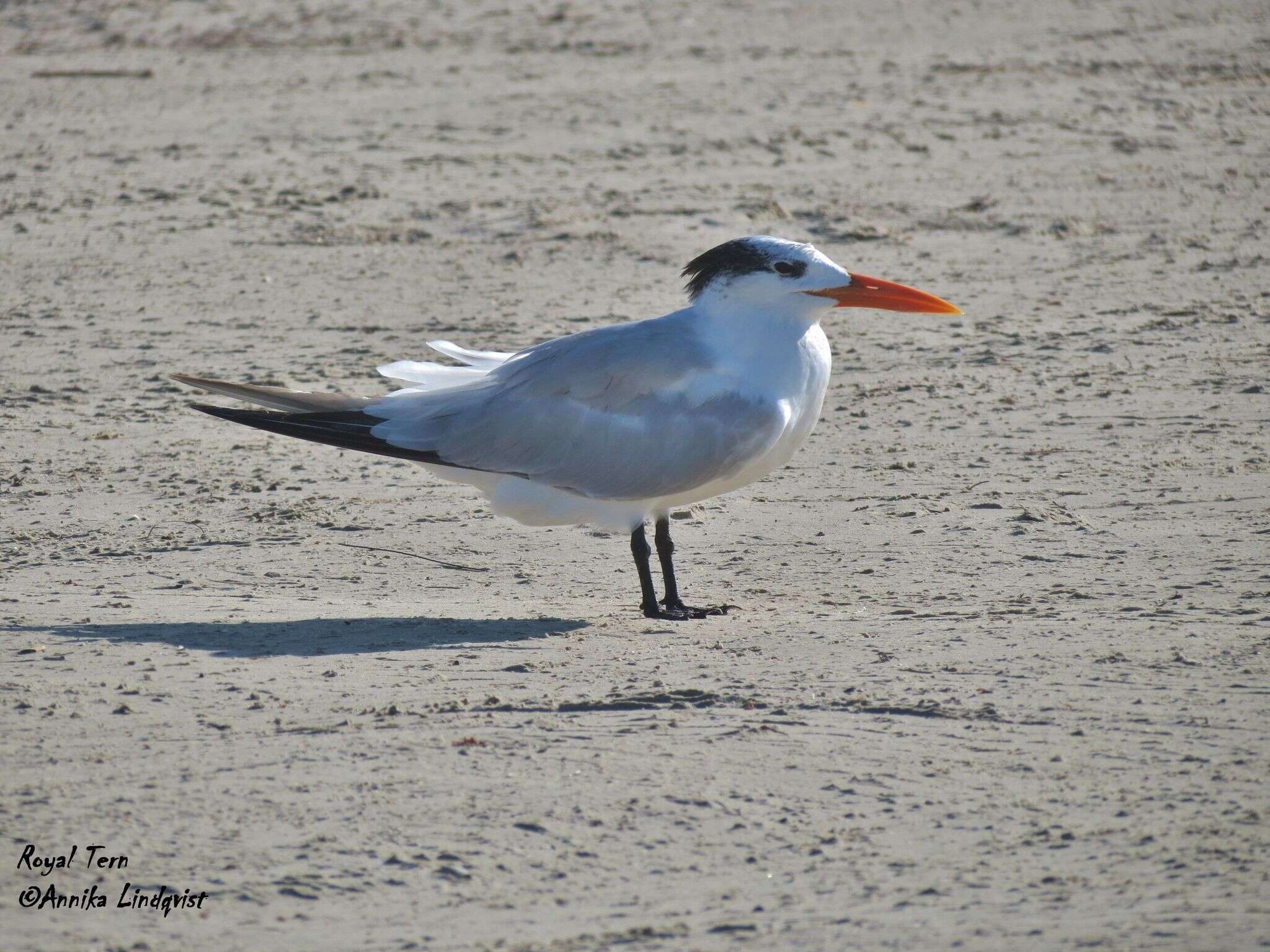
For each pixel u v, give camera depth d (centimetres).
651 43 4275
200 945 671
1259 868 722
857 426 1719
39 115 3469
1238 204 2694
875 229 2559
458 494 1534
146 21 4641
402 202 2752
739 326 1229
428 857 746
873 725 904
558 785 822
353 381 1895
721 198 2745
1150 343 1998
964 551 1316
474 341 2053
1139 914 683
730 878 726
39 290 2295
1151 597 1170
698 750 869
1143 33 4228
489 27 4544
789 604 1194
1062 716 911
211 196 2788
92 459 1636
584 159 3042
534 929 680
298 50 4256
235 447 1683
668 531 1230
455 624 1146
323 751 870
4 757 863
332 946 669
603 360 1212
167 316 2177
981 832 768
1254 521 1367
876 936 669
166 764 853
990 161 3002
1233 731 882
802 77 3788
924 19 4525
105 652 1059
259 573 1295
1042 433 1669
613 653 1064
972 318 2139
